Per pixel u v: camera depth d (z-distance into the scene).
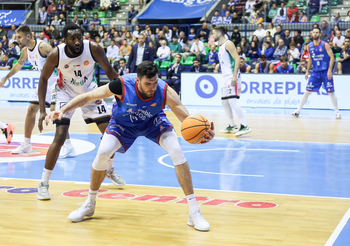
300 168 5.45
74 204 3.91
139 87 3.21
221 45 8.00
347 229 3.20
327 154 6.36
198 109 12.56
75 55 4.23
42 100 4.20
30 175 5.07
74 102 3.29
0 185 4.60
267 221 3.40
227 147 6.99
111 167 4.46
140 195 4.22
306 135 8.15
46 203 3.94
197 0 19.52
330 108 12.47
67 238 3.05
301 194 4.23
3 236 3.08
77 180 4.84
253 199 4.05
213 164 5.70
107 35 16.84
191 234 3.12
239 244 2.91
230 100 8.07
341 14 16.89
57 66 4.29
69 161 5.89
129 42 16.64
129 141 3.54
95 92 3.33
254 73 13.05
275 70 13.73
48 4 20.48
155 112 3.37
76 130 8.98
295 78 12.59
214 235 3.10
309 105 12.64
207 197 4.12
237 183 4.68
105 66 4.37
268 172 5.23
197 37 15.57
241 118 7.98
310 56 10.44
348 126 9.23
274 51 14.30
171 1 19.81
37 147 6.92
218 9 19.05
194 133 3.18
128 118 3.38
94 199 3.49
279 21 16.53
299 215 3.55
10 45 16.72
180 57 14.03
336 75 12.38
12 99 15.16
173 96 3.32
